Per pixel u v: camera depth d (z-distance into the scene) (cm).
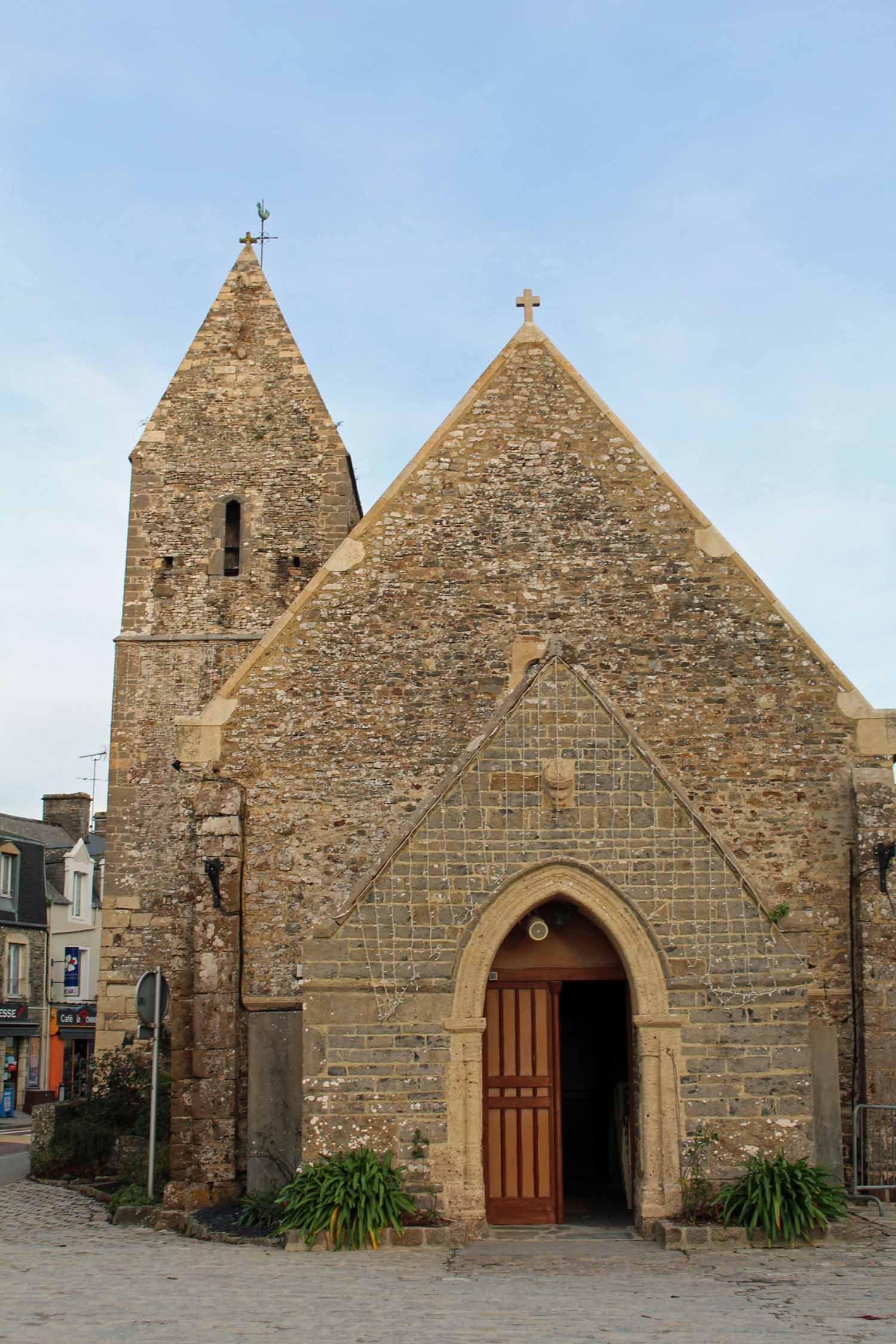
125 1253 1249
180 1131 1530
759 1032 1296
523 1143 1370
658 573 1695
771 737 1639
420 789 1648
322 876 1628
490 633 1689
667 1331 823
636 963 1311
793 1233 1212
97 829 5759
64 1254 1253
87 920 5191
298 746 1662
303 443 2342
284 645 1691
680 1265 1122
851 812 1608
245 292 2444
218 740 1661
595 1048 1773
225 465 2338
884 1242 1224
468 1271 1104
